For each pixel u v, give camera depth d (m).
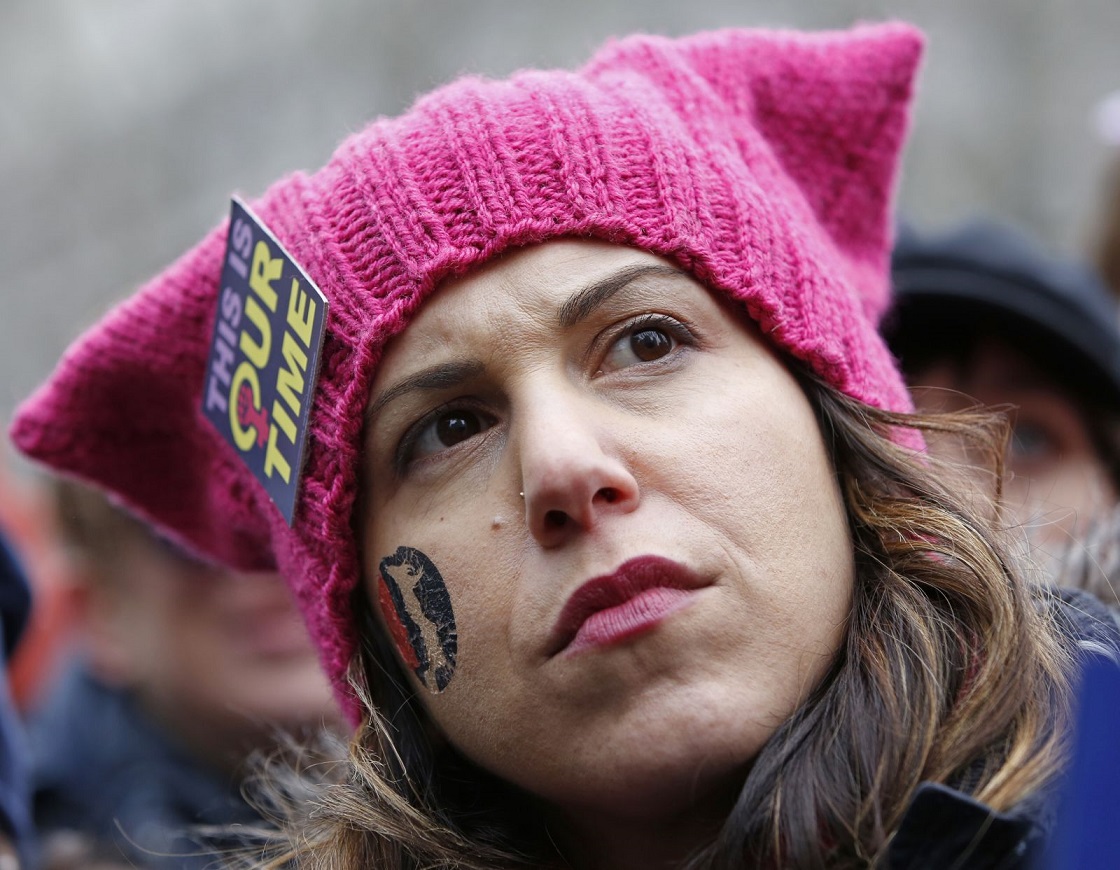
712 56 2.03
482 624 1.57
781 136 2.06
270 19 6.85
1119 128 3.19
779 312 1.71
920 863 1.38
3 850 2.10
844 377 1.75
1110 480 2.75
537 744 1.53
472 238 1.66
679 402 1.61
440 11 6.36
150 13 7.27
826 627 1.57
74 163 7.02
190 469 2.10
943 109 5.74
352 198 1.76
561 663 1.51
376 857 1.71
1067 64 5.78
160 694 2.72
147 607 2.76
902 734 1.50
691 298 1.68
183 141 6.86
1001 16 5.89
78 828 2.63
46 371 6.57
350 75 6.51
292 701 2.68
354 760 1.72
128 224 6.82
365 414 1.70
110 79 7.24
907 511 1.69
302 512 1.77
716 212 1.74
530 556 1.55
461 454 1.64
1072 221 5.35
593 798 1.52
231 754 2.68
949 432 1.80
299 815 1.91
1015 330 2.68
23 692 3.22
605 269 1.65
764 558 1.54
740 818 1.46
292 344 1.73
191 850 2.54
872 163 2.08
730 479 1.56
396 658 1.77
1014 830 1.37
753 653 1.51
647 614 1.49
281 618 2.71
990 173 5.61
